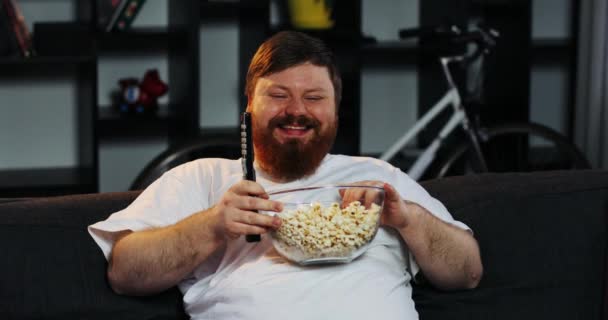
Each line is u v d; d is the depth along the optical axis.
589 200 2.07
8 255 1.70
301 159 1.86
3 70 3.67
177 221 1.80
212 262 1.82
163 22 3.87
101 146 3.84
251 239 1.65
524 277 1.98
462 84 3.73
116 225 1.74
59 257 1.73
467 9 3.70
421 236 1.81
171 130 3.83
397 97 4.12
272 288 1.71
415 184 1.97
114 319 1.74
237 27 3.90
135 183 2.92
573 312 2.03
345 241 1.66
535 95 4.23
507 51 3.92
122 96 3.67
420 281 1.91
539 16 4.22
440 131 3.59
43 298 1.70
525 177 2.10
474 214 1.98
